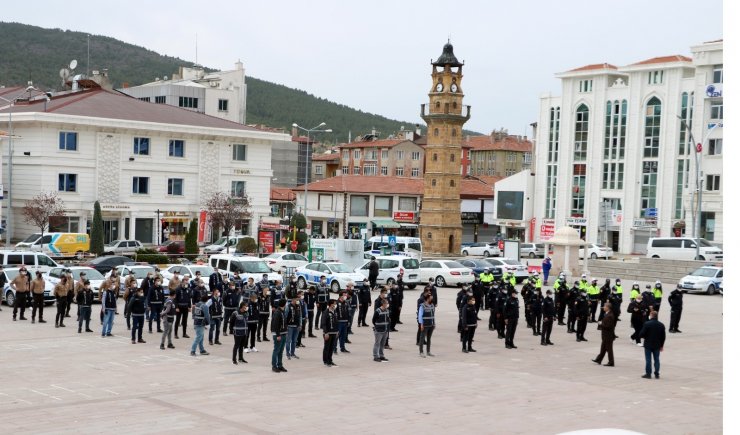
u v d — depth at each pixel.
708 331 33.91
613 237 91.25
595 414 18.27
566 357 26.42
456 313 37.75
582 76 92.75
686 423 17.59
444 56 72.12
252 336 26.02
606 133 91.38
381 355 24.92
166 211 74.81
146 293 30.83
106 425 16.44
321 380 21.62
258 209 81.31
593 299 35.78
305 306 27.97
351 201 95.88
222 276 37.72
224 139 78.56
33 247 56.47
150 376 21.78
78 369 22.61
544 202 97.19
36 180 68.06
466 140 152.50
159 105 81.25
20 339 27.98
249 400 19.03
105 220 71.56
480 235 106.25
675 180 85.38
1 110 72.81
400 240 69.19
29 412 17.48
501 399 19.67
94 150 70.50
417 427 16.75
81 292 29.66
